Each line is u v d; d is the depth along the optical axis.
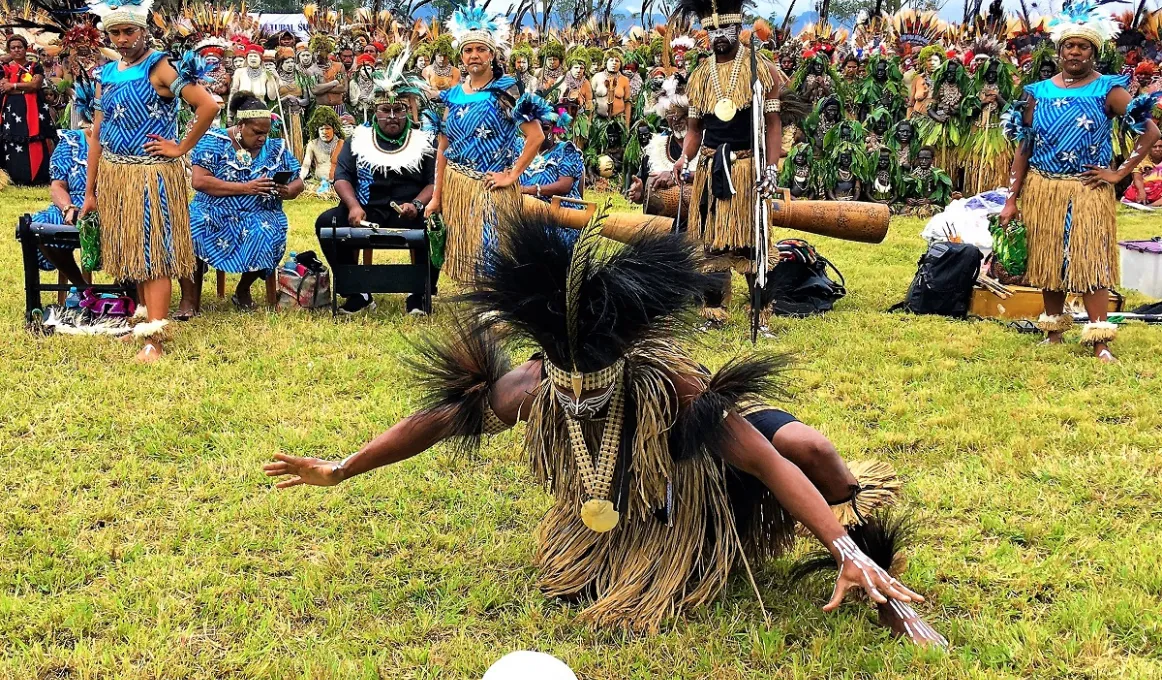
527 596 3.56
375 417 5.30
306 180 14.37
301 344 6.66
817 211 7.78
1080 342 6.85
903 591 3.03
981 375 6.15
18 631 3.36
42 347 6.45
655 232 3.05
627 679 3.09
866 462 3.68
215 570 3.73
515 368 3.41
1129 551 3.80
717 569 3.35
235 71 15.51
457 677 3.12
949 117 14.08
